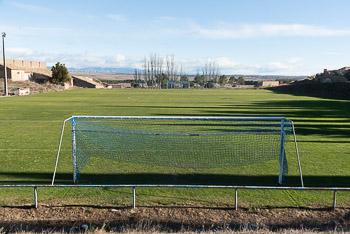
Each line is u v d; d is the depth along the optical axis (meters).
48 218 9.24
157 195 10.80
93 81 110.12
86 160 14.15
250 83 130.12
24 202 10.14
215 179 12.42
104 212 9.61
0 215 9.32
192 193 11.02
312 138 20.53
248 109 37.56
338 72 87.81
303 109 37.78
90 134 15.59
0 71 78.75
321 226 8.98
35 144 18.17
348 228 8.80
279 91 80.25
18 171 13.27
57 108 36.72
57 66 87.12
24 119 27.97
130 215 9.46
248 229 8.60
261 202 10.37
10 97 52.38
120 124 24.86
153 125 24.58
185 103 44.94
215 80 137.62
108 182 12.02
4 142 18.69
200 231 8.35
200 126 24.14
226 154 14.93
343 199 10.59
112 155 14.77
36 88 70.44
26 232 8.26
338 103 45.91
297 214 9.63
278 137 17.95
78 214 9.48
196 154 15.01
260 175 12.92
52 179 12.20
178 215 9.51
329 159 15.57
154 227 8.69
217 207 10.02
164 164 13.86
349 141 19.70
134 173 12.96
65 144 18.12
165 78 127.62
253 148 15.65
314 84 72.88
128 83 135.12
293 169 13.80
